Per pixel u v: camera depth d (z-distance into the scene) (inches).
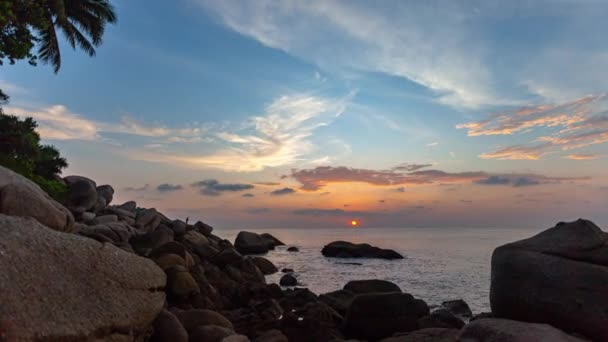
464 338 308.5
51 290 254.8
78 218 1055.0
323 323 533.6
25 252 263.7
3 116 956.6
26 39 858.1
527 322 325.1
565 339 281.0
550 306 329.7
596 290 319.9
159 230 928.9
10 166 879.7
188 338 359.3
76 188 1167.6
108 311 271.7
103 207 1277.1
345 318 552.1
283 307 700.7
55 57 1167.0
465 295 989.8
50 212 429.1
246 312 642.2
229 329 394.3
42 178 1027.9
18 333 222.7
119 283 293.4
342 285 1139.9
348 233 7613.2
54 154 1218.0
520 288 348.5
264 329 522.0
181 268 604.4
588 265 334.6
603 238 356.8
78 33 1284.4
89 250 297.1
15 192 415.5
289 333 506.9
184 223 1347.2
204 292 680.4
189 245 1112.8
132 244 900.6
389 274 1384.1
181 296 574.6
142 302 298.0
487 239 4616.1
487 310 823.7
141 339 302.0
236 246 2181.3
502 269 366.0
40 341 229.3
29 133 992.2
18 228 277.7
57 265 271.4
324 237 5398.6
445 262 1802.4
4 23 753.0
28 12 856.3
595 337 309.7
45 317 239.1
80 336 247.1
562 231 373.4
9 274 244.2
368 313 528.1
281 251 2352.4
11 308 229.5
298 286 1113.4
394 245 3302.2
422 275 1362.0
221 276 930.1
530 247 366.3
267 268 1363.2
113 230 899.4
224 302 730.2
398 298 536.7
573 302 321.7
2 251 253.6
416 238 5004.9
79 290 268.5
